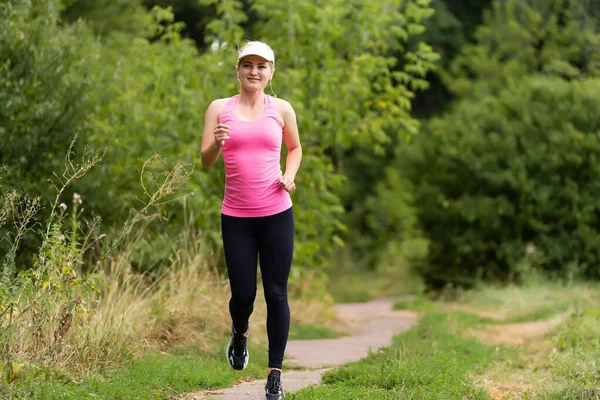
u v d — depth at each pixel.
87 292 5.32
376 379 5.09
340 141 10.53
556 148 14.93
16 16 7.66
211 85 9.92
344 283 19.86
